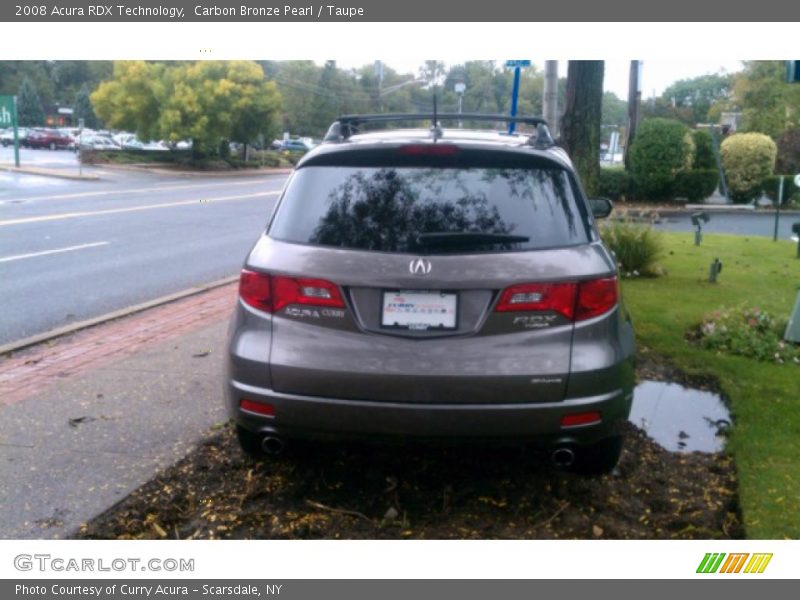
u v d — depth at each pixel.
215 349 6.87
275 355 3.67
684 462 4.60
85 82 103.31
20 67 102.50
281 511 4.01
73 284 10.60
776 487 4.15
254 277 3.78
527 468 4.48
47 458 4.54
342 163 3.97
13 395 5.64
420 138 4.04
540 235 3.70
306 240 3.77
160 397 5.57
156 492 4.16
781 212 27.69
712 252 13.74
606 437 3.82
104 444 4.75
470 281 3.55
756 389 5.77
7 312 8.84
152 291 10.19
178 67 50.28
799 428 5.00
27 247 14.17
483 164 3.91
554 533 3.83
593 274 3.66
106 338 7.32
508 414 3.57
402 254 3.63
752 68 43.66
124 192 30.03
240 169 54.16
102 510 3.96
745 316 7.25
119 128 51.97
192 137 50.28
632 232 10.52
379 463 4.55
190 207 23.91
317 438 3.74
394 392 3.58
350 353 3.60
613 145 57.88
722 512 4.01
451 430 3.59
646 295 9.08
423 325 3.60
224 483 4.28
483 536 3.79
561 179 3.91
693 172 30.25
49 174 38.81
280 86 82.00
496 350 3.57
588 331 3.63
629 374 3.83
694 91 82.94
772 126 42.22
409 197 3.79
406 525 3.89
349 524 3.90
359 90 82.75
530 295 3.58
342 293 3.62
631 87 33.78
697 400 5.64
